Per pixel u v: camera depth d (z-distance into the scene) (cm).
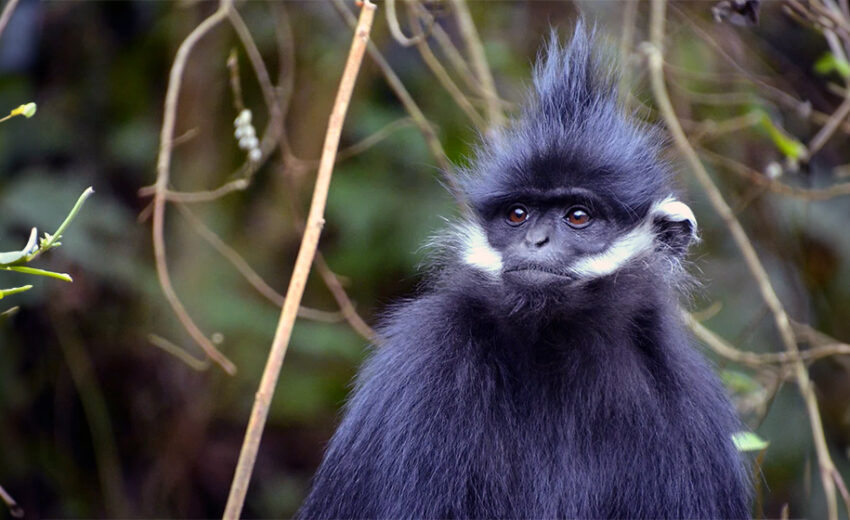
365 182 1327
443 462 716
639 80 1067
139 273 1273
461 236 801
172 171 1327
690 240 791
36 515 1299
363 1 723
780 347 1302
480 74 1028
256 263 1330
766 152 1273
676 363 737
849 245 1341
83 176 1313
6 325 1263
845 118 1179
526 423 737
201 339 862
